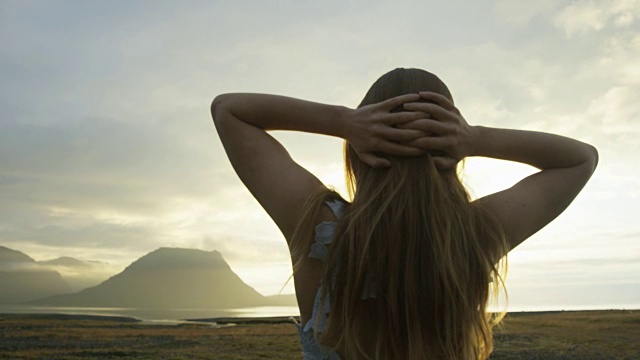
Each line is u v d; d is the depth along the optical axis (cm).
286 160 129
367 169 124
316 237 121
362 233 116
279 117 128
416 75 130
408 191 118
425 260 115
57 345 2041
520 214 129
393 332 116
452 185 123
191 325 3838
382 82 131
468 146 126
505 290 124
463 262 116
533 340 1775
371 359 118
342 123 124
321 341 119
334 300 118
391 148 119
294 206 125
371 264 116
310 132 129
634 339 1788
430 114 121
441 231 115
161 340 2222
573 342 1709
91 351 1816
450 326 115
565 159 134
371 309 118
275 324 3825
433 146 120
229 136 129
